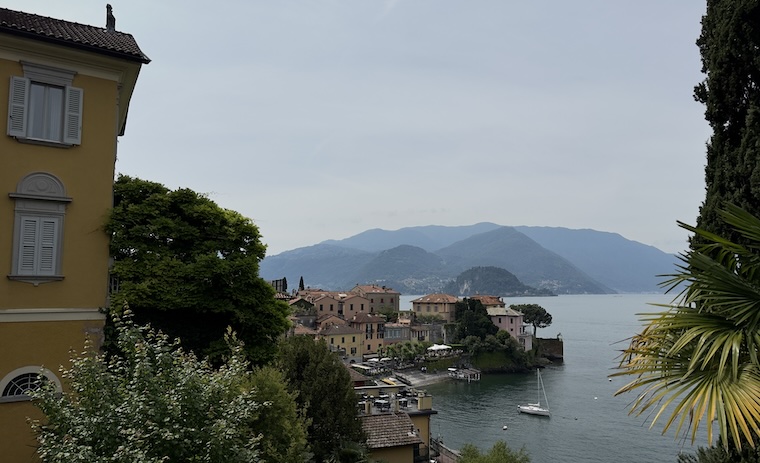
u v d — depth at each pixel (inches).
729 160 419.8
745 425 232.8
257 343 911.0
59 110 746.8
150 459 396.5
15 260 700.7
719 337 262.2
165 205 855.1
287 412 781.9
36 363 700.0
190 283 831.1
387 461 1152.2
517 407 3152.1
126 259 802.8
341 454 1043.3
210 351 846.5
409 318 5762.8
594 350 5925.2
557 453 2230.6
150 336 530.3
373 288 6712.6
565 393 3553.2
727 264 306.3
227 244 905.5
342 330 4810.5
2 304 689.6
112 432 418.9
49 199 724.7
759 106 399.9
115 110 787.4
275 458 721.0
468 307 5300.2
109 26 926.4
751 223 279.1
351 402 1118.4
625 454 2202.3
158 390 451.5
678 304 305.4
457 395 3590.1
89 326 744.3
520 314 5516.7
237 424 500.7
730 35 414.3
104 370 494.3
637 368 295.4
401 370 4510.3
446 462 1724.9
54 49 732.0
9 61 713.6
